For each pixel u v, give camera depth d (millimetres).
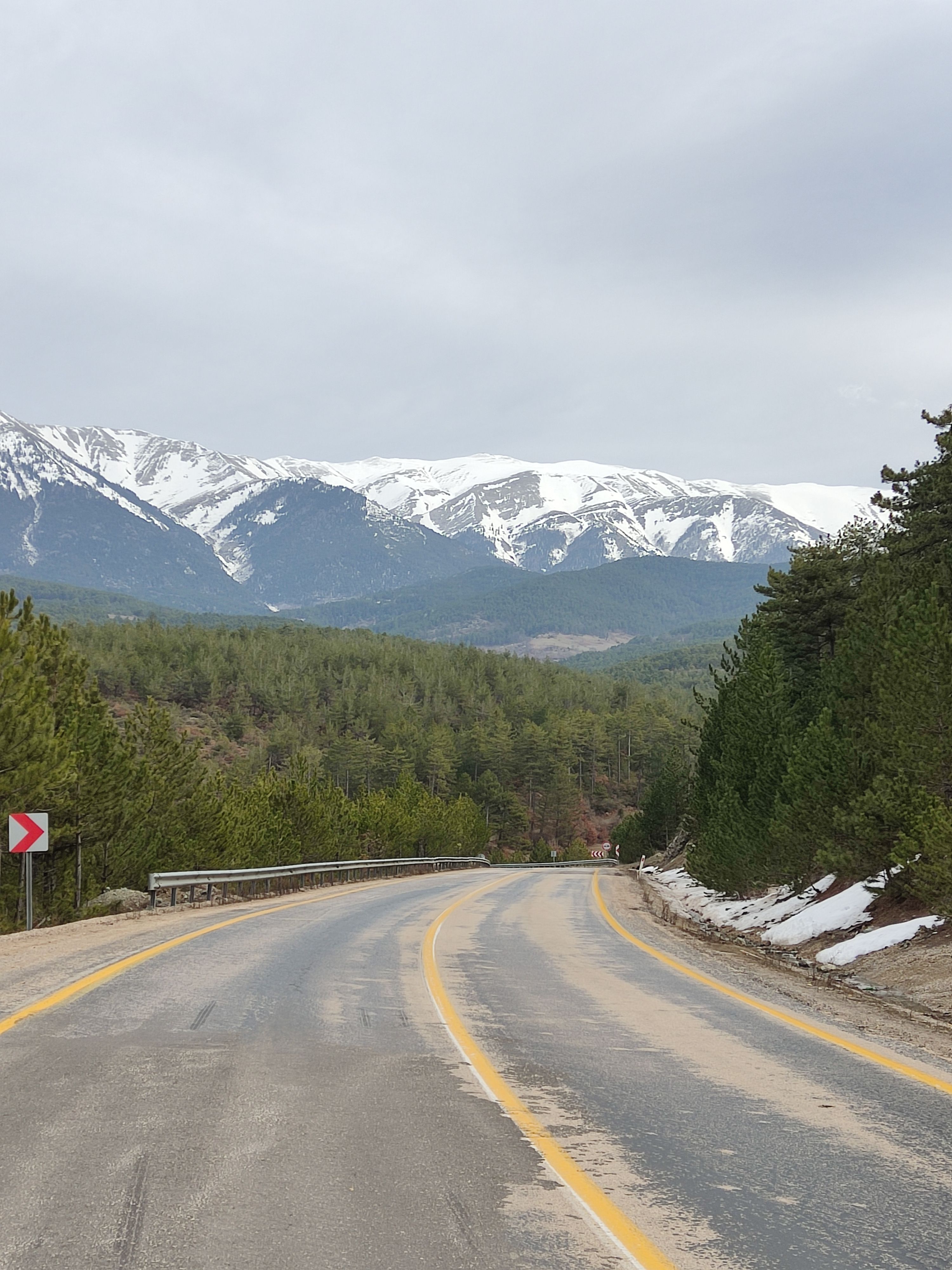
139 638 196125
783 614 42906
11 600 25188
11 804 21859
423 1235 4410
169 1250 4180
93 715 26984
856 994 13625
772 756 27375
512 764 157500
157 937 16891
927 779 17734
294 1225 4484
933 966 14289
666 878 54562
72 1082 6910
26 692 21984
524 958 15875
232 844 35625
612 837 113938
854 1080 7797
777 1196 5078
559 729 162250
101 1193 4828
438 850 77188
